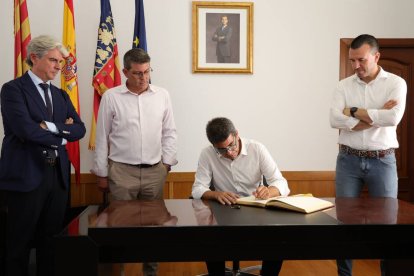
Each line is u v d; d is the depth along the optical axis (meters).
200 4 3.71
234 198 2.09
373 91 2.59
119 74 3.47
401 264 1.88
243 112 3.83
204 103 3.80
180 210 1.89
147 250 1.59
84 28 3.64
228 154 2.35
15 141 2.28
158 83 3.75
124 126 2.78
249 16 3.75
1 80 3.61
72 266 1.51
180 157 3.80
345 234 1.60
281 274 3.01
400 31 3.88
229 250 1.60
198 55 3.75
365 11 3.85
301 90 3.86
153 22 3.71
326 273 3.03
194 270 3.17
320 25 3.83
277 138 3.87
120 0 3.66
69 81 3.27
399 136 4.01
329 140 3.90
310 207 1.83
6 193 2.57
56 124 2.34
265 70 3.82
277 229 1.58
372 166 2.54
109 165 2.83
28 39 3.22
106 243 1.55
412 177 4.01
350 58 2.56
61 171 2.38
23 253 2.29
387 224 1.61
